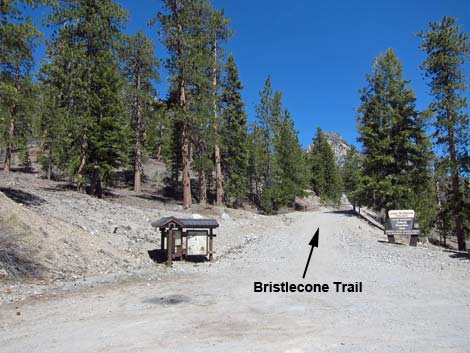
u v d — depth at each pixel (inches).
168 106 1152.2
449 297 375.2
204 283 438.0
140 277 456.1
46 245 463.2
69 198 851.4
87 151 994.7
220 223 1019.3
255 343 232.7
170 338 241.4
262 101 2060.8
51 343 230.1
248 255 690.8
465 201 1019.9
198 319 288.2
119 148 1077.8
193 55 1094.4
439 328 266.7
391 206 1288.1
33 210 609.6
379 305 341.4
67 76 896.3
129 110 1250.6
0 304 317.1
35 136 1004.6
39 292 362.9
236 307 329.4
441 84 1088.2
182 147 1154.7
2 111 661.9
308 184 2760.8
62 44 911.7
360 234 1125.1
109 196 1113.4
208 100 1138.0
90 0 953.5
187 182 1148.5
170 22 1069.8
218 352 215.6
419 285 439.2
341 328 267.1
